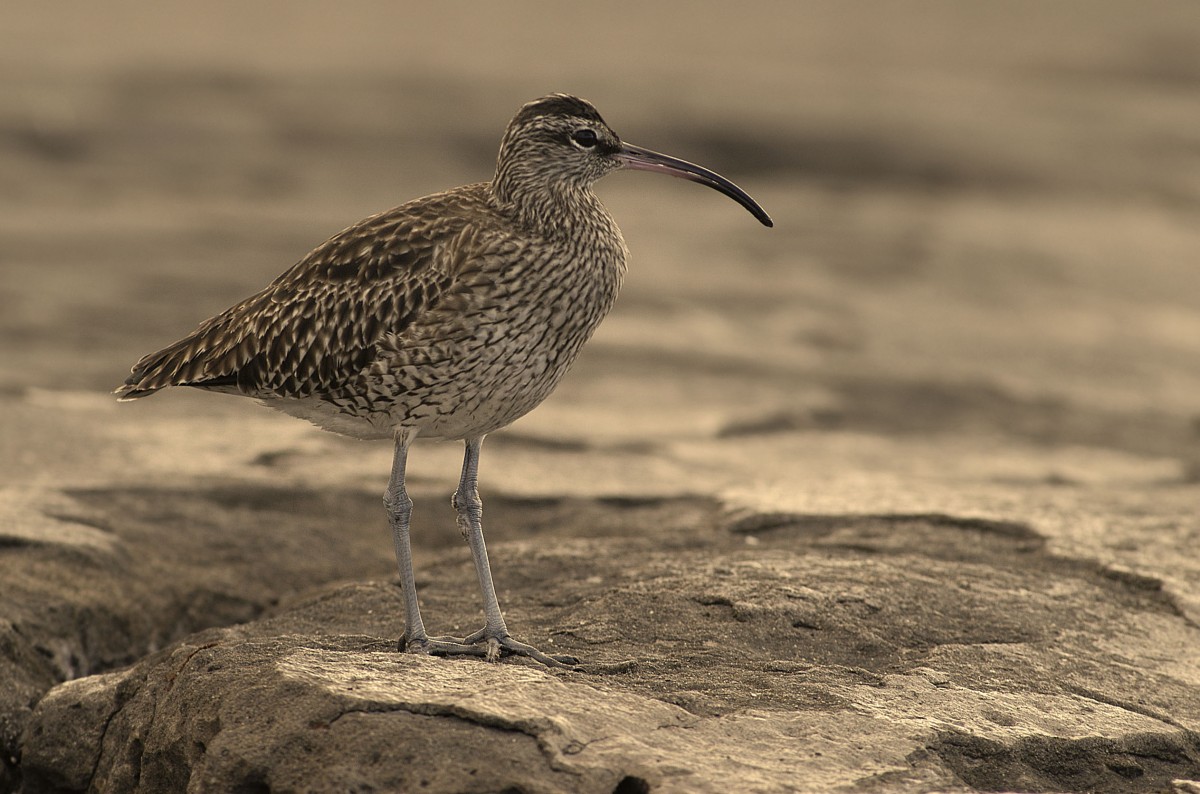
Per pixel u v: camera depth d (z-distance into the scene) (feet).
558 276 29.63
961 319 85.10
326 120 122.93
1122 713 27.09
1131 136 145.48
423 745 22.99
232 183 106.11
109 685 29.45
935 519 39.78
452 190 31.45
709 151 126.52
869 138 132.67
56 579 34.94
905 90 158.61
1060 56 196.95
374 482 45.37
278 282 30.81
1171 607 33.55
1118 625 32.01
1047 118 150.10
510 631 30.12
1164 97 169.27
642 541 37.50
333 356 29.48
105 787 27.58
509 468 47.88
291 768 23.31
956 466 53.06
